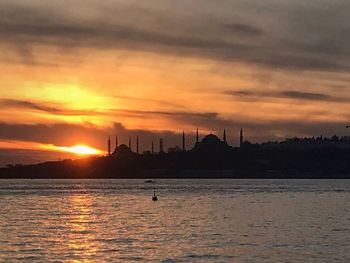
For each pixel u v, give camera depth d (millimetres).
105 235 84188
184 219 112812
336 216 121000
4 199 191750
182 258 63531
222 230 91500
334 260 62188
